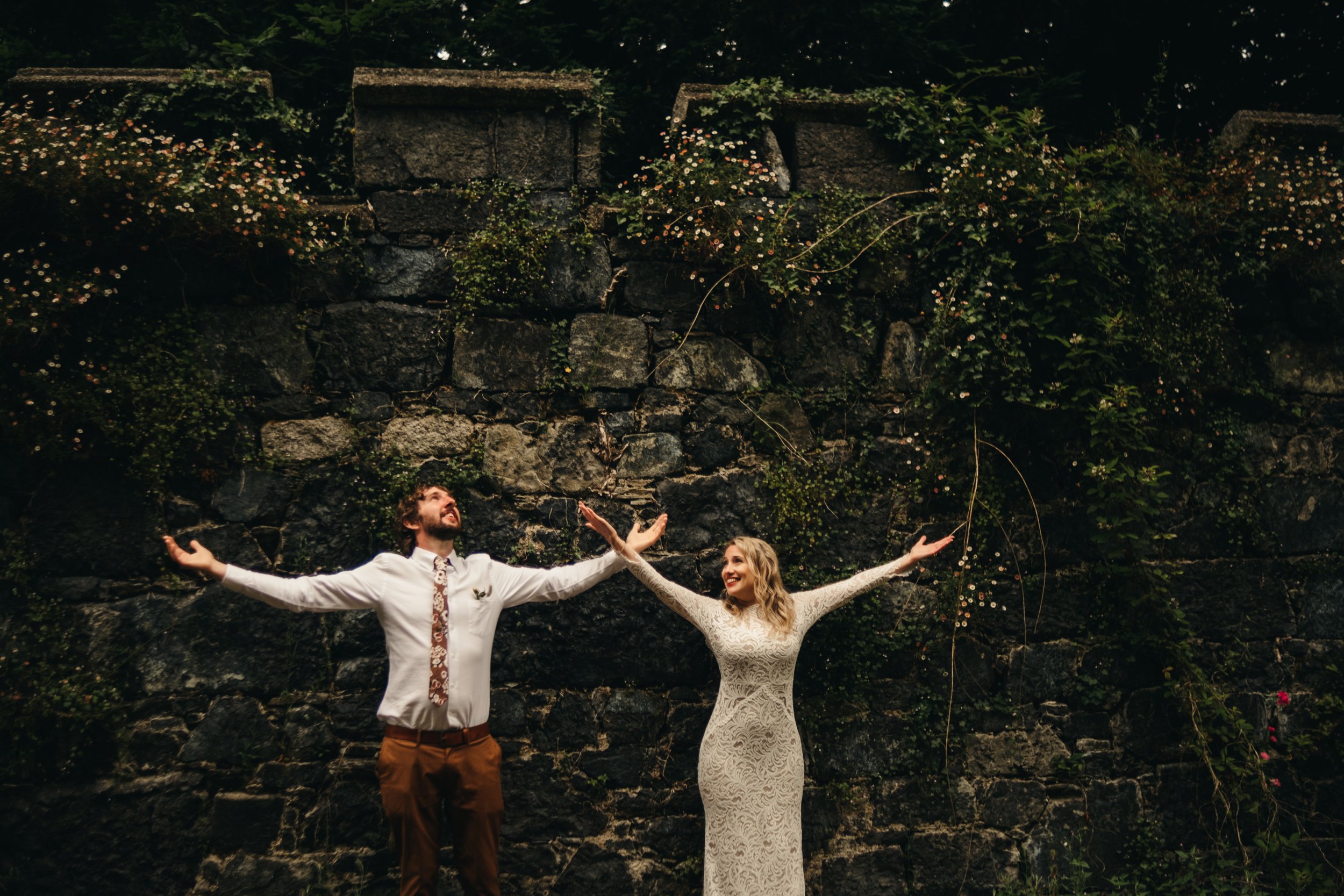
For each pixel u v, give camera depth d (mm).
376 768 3447
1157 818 3963
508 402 3863
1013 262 3990
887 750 3867
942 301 4066
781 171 4168
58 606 3482
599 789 3674
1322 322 4504
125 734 3449
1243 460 4328
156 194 3535
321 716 3570
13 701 3352
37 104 3840
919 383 4148
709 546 3896
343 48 5578
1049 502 4141
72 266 3613
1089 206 4043
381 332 3822
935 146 4250
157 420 3568
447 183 3938
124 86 3873
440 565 3121
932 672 3947
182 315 3689
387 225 3877
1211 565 4227
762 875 3020
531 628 3744
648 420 3938
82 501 3545
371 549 3695
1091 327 4098
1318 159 4598
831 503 4016
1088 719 4008
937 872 3799
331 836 3506
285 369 3748
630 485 3889
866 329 4129
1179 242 4348
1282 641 4227
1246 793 3967
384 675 3619
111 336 3621
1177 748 4039
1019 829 3879
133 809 3412
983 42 6312
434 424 3797
